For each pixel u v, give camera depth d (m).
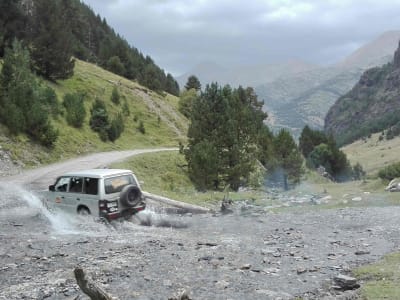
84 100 89.88
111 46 152.12
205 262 11.27
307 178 73.81
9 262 11.44
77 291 8.87
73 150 59.59
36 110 52.03
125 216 18.08
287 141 63.22
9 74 53.19
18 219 18.89
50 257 11.94
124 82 119.25
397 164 41.12
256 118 82.25
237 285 9.36
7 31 81.00
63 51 87.25
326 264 11.24
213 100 46.78
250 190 47.81
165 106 117.62
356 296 8.47
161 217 19.91
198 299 8.45
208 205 28.23
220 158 44.50
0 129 47.53
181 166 61.19
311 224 18.97
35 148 49.91
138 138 87.25
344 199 30.25
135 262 11.21
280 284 9.48
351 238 15.27
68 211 18.36
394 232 16.19
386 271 10.05
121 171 18.55
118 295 8.62
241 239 15.06
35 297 8.57
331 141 111.25
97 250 12.82
